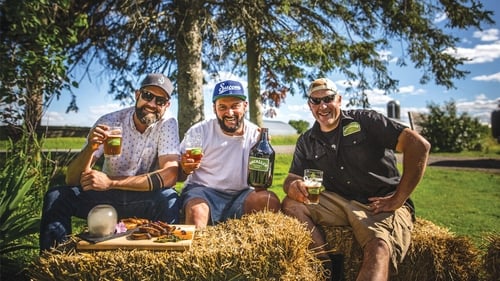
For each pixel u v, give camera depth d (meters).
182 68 9.08
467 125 18.38
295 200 3.12
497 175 9.88
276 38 10.02
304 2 9.88
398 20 10.39
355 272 2.95
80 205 3.12
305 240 2.49
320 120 3.13
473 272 2.86
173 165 3.25
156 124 3.38
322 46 10.05
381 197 3.05
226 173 3.47
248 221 2.73
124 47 9.73
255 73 11.41
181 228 2.63
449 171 10.71
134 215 3.24
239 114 3.40
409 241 2.81
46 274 2.23
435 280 2.86
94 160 3.36
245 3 9.17
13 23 6.02
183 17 9.16
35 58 5.84
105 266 2.24
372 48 10.83
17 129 5.82
